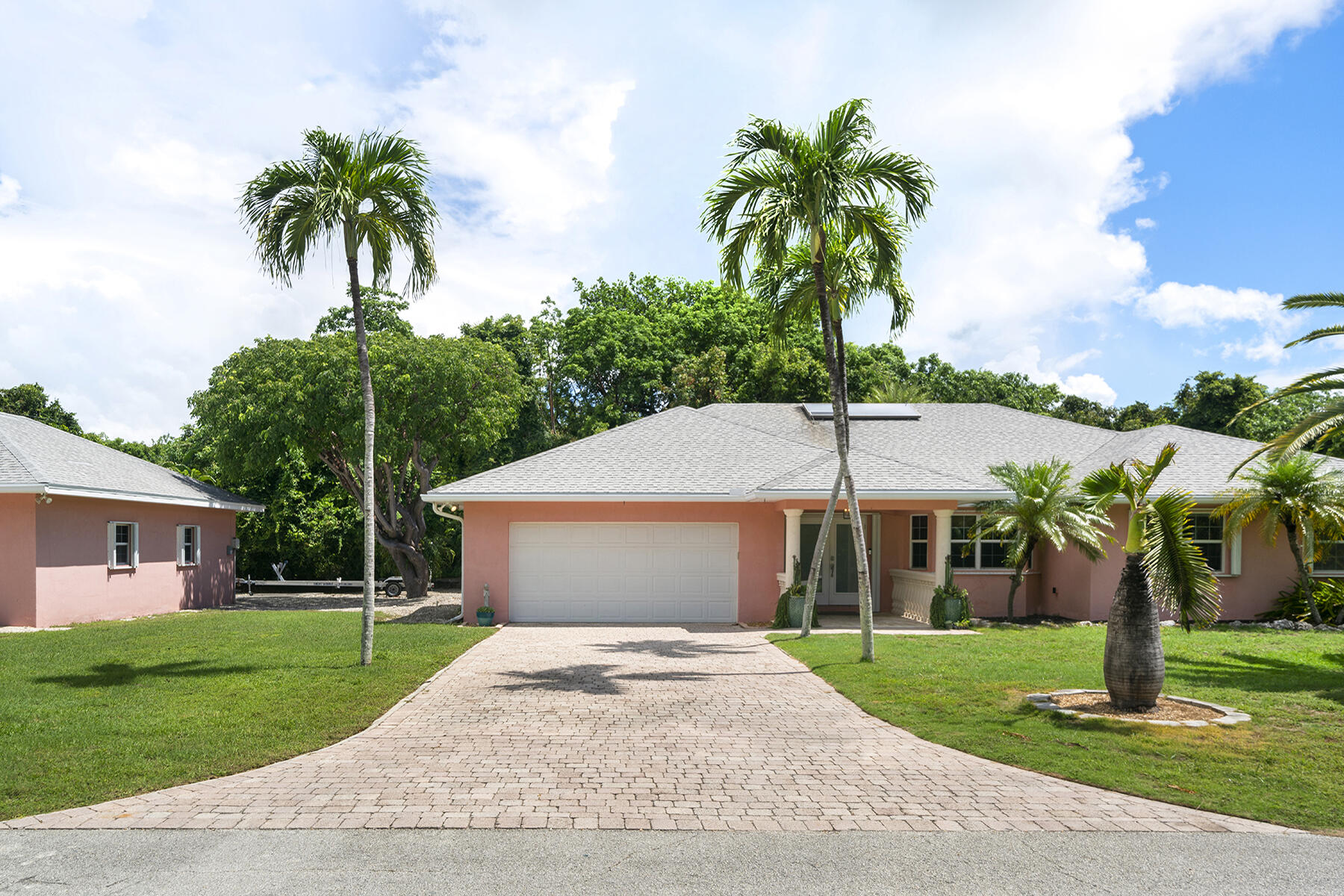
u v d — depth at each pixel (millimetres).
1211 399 35469
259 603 23719
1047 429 21344
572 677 10109
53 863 4395
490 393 24188
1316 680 9602
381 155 10727
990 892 4145
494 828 5004
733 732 7465
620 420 34938
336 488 28938
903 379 41188
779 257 11109
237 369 22672
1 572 15562
